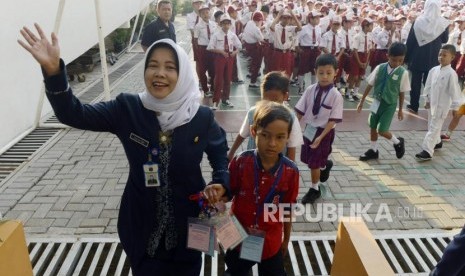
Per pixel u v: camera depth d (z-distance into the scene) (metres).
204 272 3.30
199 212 2.12
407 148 5.62
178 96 1.87
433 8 6.58
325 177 4.39
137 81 9.43
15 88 5.74
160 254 2.10
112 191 4.40
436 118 5.06
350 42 8.09
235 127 6.47
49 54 1.67
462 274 1.83
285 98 2.88
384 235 3.65
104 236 3.60
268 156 2.17
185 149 1.93
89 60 10.21
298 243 3.54
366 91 5.16
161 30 5.98
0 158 5.27
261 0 13.93
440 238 3.62
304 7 12.17
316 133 3.88
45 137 5.97
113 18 9.84
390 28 9.34
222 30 7.20
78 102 1.82
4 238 2.13
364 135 6.12
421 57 6.73
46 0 6.20
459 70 9.82
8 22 5.41
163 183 1.97
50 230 3.68
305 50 8.45
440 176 4.80
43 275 3.12
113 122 1.92
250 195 2.29
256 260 2.28
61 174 4.80
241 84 9.58
